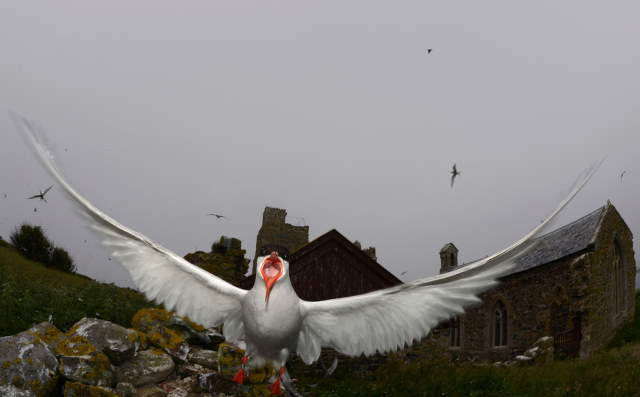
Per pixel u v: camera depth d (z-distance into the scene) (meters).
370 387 10.48
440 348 15.48
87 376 6.52
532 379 11.02
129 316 10.24
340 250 15.20
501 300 26.69
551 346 20.62
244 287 13.88
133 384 7.02
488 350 26.78
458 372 11.30
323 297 14.62
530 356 20.92
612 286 23.03
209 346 9.23
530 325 24.22
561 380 10.91
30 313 8.95
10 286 10.08
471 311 28.73
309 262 14.86
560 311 22.50
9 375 6.00
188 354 8.20
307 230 20.16
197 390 7.31
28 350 6.34
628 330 22.45
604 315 21.80
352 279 15.09
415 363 14.42
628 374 11.18
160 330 8.36
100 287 12.77
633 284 24.48
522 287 25.22
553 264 23.28
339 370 13.63
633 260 24.91
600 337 21.09
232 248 16.95
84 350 6.78
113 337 7.29
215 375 7.41
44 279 16.81
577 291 21.44
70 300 10.34
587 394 9.89
